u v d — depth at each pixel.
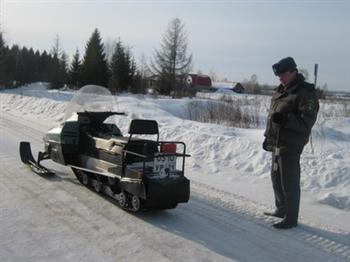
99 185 6.21
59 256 4.14
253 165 8.27
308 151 9.84
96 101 7.07
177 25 42.41
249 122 15.85
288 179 5.29
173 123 13.23
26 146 8.14
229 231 5.12
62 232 4.75
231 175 7.95
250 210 5.94
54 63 60.66
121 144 5.68
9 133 11.51
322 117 16.89
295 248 4.72
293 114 5.18
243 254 4.49
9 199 5.78
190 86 45.03
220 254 4.45
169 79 42.31
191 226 5.20
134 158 5.61
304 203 6.50
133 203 5.45
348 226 5.56
